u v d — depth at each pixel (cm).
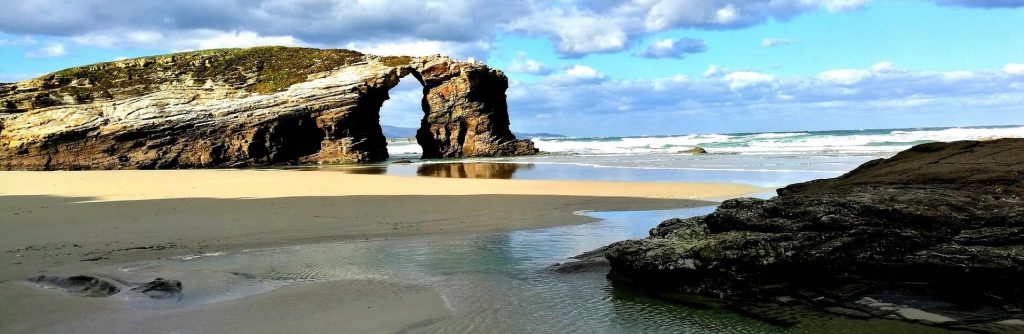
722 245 902
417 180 2892
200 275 982
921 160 1230
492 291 914
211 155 5497
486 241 1325
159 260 1099
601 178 3031
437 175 3428
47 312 766
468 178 3078
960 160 1161
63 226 1448
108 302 817
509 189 2417
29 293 848
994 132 6850
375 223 1549
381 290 907
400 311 803
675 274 906
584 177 3114
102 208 1788
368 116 6078
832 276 852
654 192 2291
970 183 1033
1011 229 811
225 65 6325
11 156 5309
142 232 1373
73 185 2631
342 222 1555
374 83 5947
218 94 5812
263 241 1302
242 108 5641
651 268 914
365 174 3538
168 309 796
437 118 6341
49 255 1109
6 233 1345
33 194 2225
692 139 9000
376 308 815
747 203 1024
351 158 5712
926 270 805
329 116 5756
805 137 7594
